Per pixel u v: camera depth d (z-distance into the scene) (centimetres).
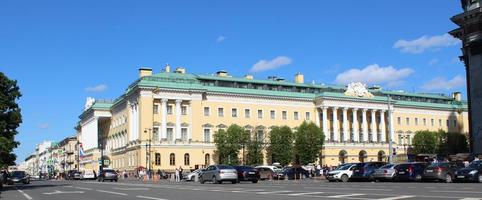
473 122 6756
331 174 5731
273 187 4078
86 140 15775
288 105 13362
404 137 14850
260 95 12950
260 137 12750
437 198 2416
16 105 5025
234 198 2770
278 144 12131
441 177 4569
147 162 11375
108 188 4594
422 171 4888
